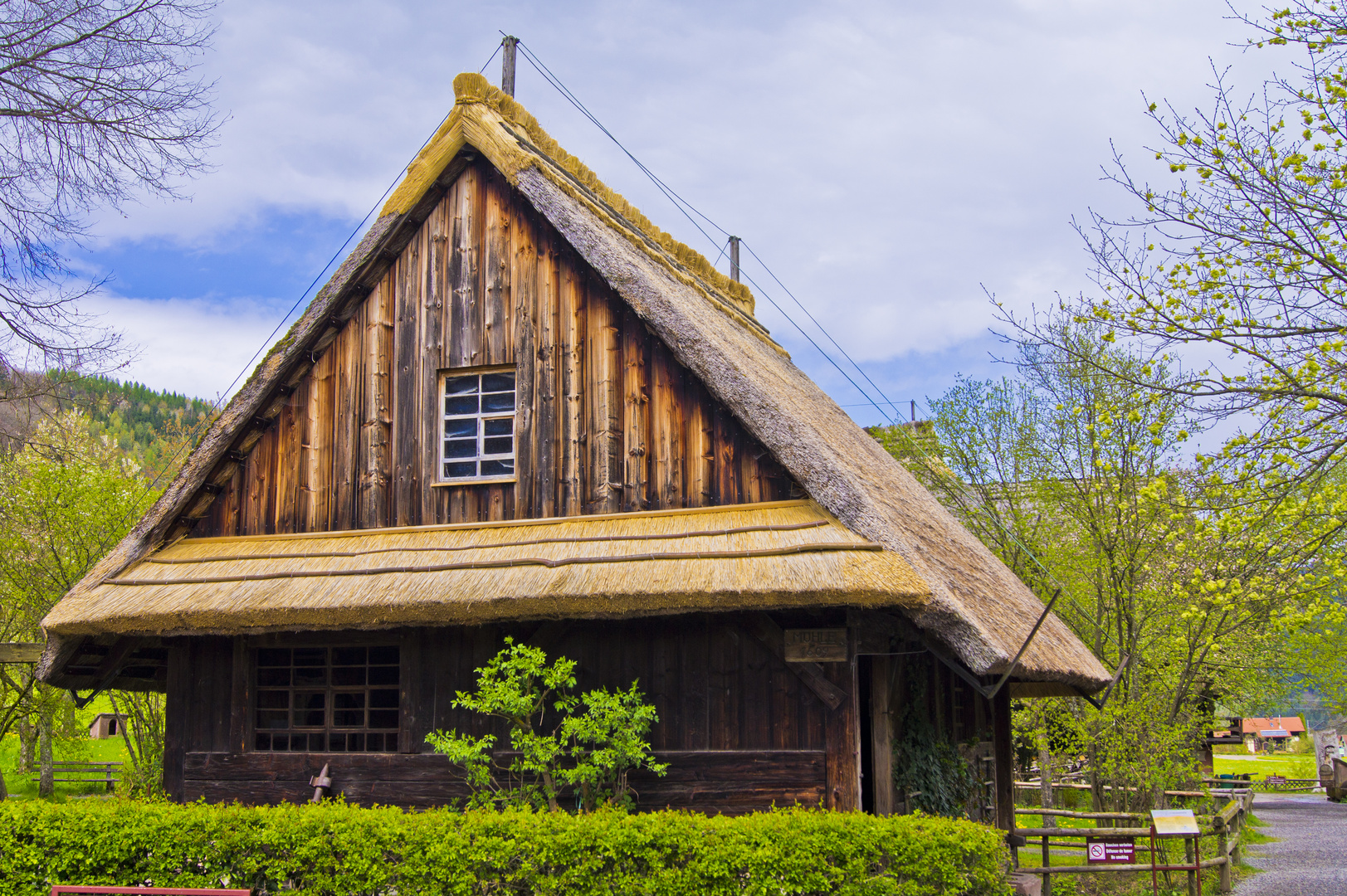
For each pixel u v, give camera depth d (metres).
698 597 8.07
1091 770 17.89
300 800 9.68
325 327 10.80
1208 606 15.09
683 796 8.62
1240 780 34.22
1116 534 17.12
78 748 26.70
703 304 12.74
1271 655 19.80
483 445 10.37
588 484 9.73
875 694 9.01
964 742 12.31
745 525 8.75
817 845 7.15
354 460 10.56
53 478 21.41
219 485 10.87
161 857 8.14
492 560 9.01
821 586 7.81
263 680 10.43
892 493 11.52
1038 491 19.80
